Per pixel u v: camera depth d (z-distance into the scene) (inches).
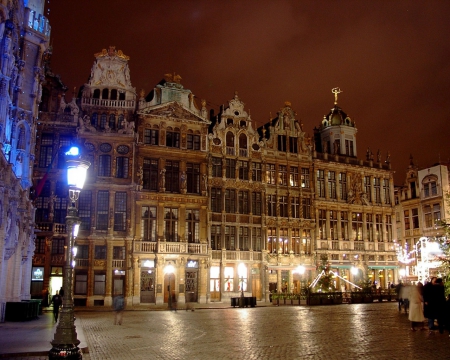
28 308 1139.3
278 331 911.7
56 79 1969.7
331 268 2404.0
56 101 1962.4
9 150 1149.7
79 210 1919.3
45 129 1925.4
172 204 2057.1
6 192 983.6
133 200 1980.8
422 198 2751.0
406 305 1358.3
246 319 1205.7
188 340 791.1
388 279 2608.3
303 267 2257.6
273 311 1517.0
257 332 898.7
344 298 1980.8
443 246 1317.7
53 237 1844.2
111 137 1990.7
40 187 1652.3
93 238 1902.1
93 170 1948.8
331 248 2432.3
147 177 2048.5
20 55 1322.6
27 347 679.1
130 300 1905.8
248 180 2255.2
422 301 890.1
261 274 2210.9
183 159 2113.7
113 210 1948.8
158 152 2070.6
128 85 2079.2
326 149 2564.0
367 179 2635.3
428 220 2706.7
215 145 2203.5
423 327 911.0
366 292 2042.3
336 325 1019.9
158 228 2007.9
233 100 2306.8
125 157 2007.9
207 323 1103.6
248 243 2213.3
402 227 2876.5
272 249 2277.3
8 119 1169.4
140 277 1953.7
